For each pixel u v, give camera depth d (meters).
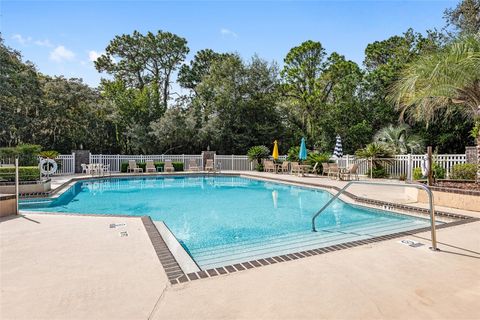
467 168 9.34
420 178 11.47
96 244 4.52
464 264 3.64
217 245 5.59
